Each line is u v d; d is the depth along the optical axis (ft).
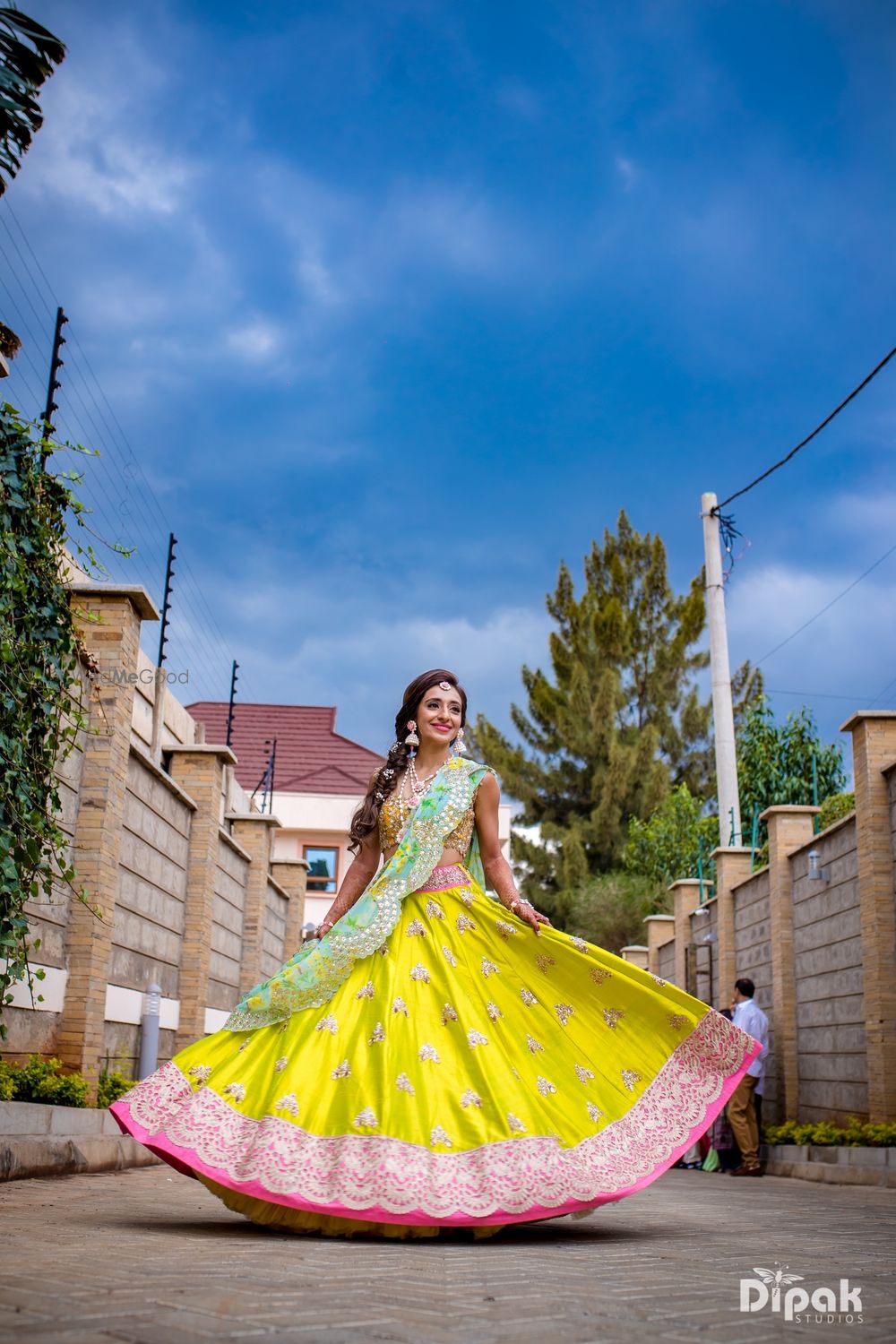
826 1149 30.35
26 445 18.51
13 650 18.62
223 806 47.21
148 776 31.35
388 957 12.56
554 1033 12.67
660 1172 11.96
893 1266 10.32
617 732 107.04
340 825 89.81
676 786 106.63
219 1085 11.83
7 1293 7.00
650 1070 12.83
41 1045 23.43
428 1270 8.73
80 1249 9.41
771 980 40.68
